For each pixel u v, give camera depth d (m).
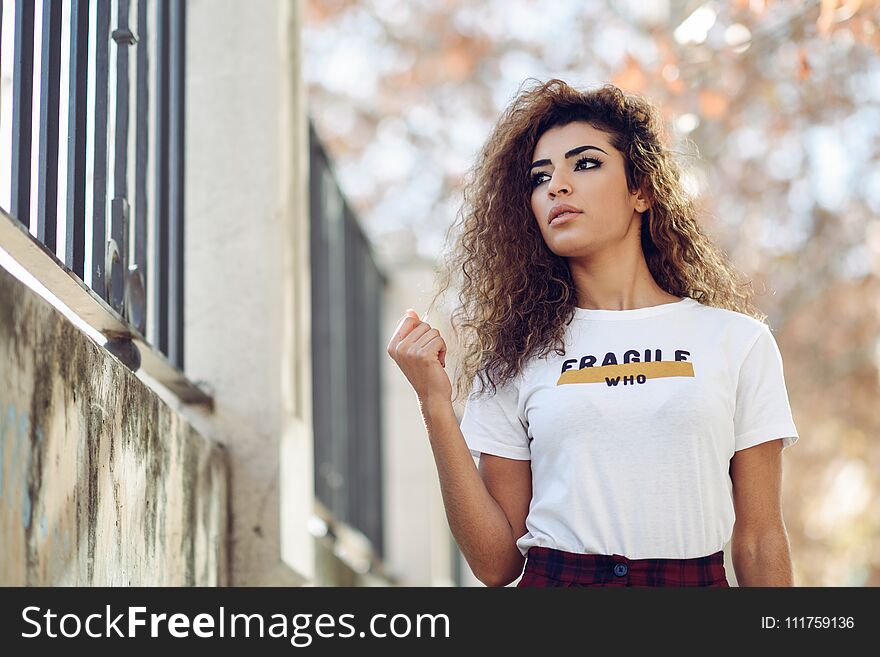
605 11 12.45
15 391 2.31
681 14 7.90
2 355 2.24
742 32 7.12
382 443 9.06
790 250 12.80
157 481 3.43
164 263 4.07
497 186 3.40
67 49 3.43
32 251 2.79
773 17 7.48
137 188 3.85
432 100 15.12
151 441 3.38
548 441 3.01
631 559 2.91
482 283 3.37
